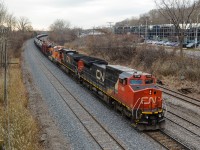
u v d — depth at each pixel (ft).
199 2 168.14
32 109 73.31
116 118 66.18
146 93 58.59
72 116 67.67
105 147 49.93
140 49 145.38
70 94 89.45
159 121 58.70
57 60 152.76
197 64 107.45
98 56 179.63
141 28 302.45
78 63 105.81
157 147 50.26
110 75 72.90
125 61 152.97
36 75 122.62
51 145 50.67
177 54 129.08
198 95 88.43
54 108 74.38
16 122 54.39
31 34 504.02
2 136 47.78
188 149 49.03
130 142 52.42
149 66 127.85
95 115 68.28
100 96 82.58
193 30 222.07
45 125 61.26
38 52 241.14
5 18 188.44
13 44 210.79
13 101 72.49
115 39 176.14
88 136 55.16
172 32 249.75
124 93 63.05
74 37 359.05
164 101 80.74
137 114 58.49
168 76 111.86
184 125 61.77
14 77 105.70
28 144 45.47
